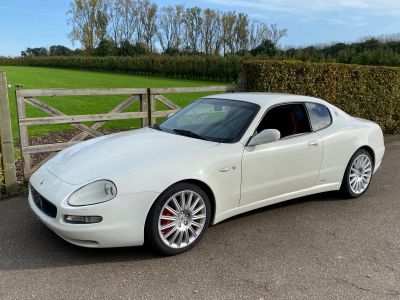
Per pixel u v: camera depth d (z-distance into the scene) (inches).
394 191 242.4
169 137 176.4
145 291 128.6
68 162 160.7
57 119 248.8
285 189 189.8
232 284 134.2
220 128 179.9
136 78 1792.6
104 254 152.0
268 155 177.2
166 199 146.9
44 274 137.4
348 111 400.5
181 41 3046.3
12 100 663.8
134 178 142.2
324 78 370.3
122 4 3287.4
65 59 2908.5
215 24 2903.5
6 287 129.3
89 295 125.7
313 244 166.7
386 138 429.4
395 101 443.2
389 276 142.3
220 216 167.0
